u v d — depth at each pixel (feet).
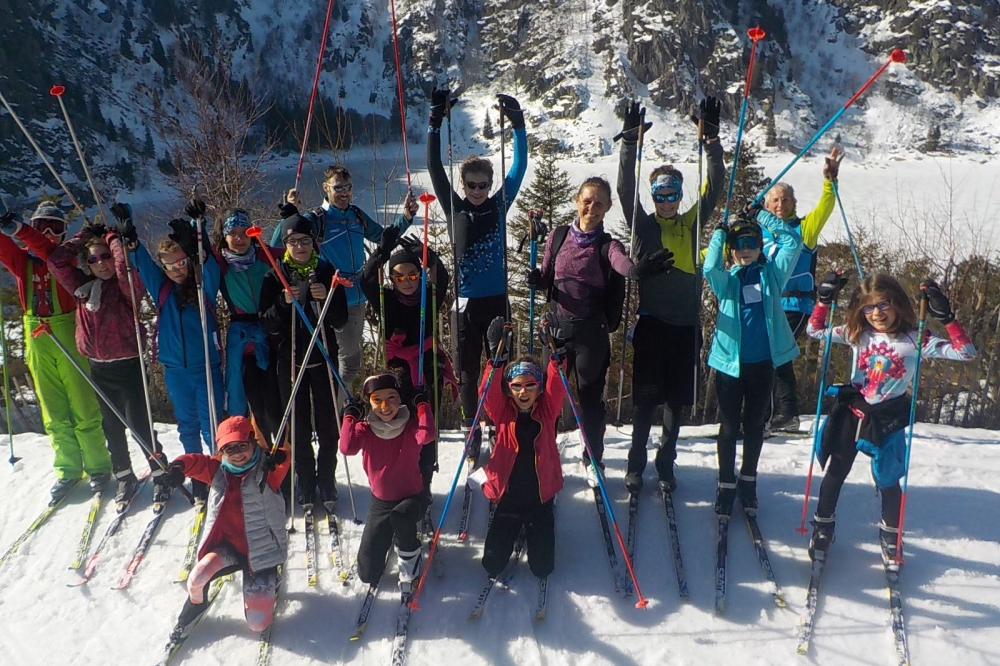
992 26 305.73
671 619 11.85
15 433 19.24
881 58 306.76
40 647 11.69
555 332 13.25
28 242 13.87
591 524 13.88
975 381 20.72
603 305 13.61
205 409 14.21
